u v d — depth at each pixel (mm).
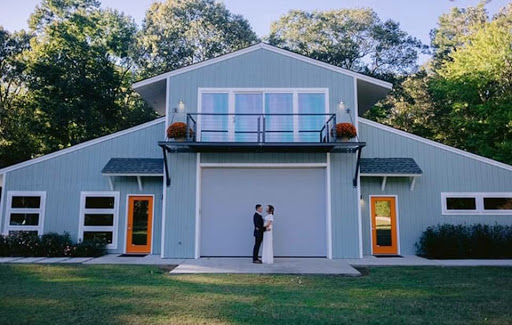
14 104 26609
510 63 20938
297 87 12539
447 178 13086
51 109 23938
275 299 6660
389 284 8000
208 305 6219
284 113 12344
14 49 27500
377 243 12828
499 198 12930
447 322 5379
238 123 12414
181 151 12266
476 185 13023
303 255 12078
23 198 13117
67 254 12094
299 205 12305
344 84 12547
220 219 12281
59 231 12969
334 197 12070
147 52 29719
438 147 13219
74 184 13227
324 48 30984
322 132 12312
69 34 25844
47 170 13266
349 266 10242
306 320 5430
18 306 6074
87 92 24984
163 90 13711
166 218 12000
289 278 8672
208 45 30578
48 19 28531
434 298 6762
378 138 13281
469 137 22562
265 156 12312
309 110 12484
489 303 6418
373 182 13109
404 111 31469
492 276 8914
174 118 12414
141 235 13023
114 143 13484
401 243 12812
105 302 6355
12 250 12125
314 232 12180
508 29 23266
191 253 11852
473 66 22062
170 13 30391
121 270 9625
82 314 5648
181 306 6141
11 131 26062
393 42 31141
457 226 12633
